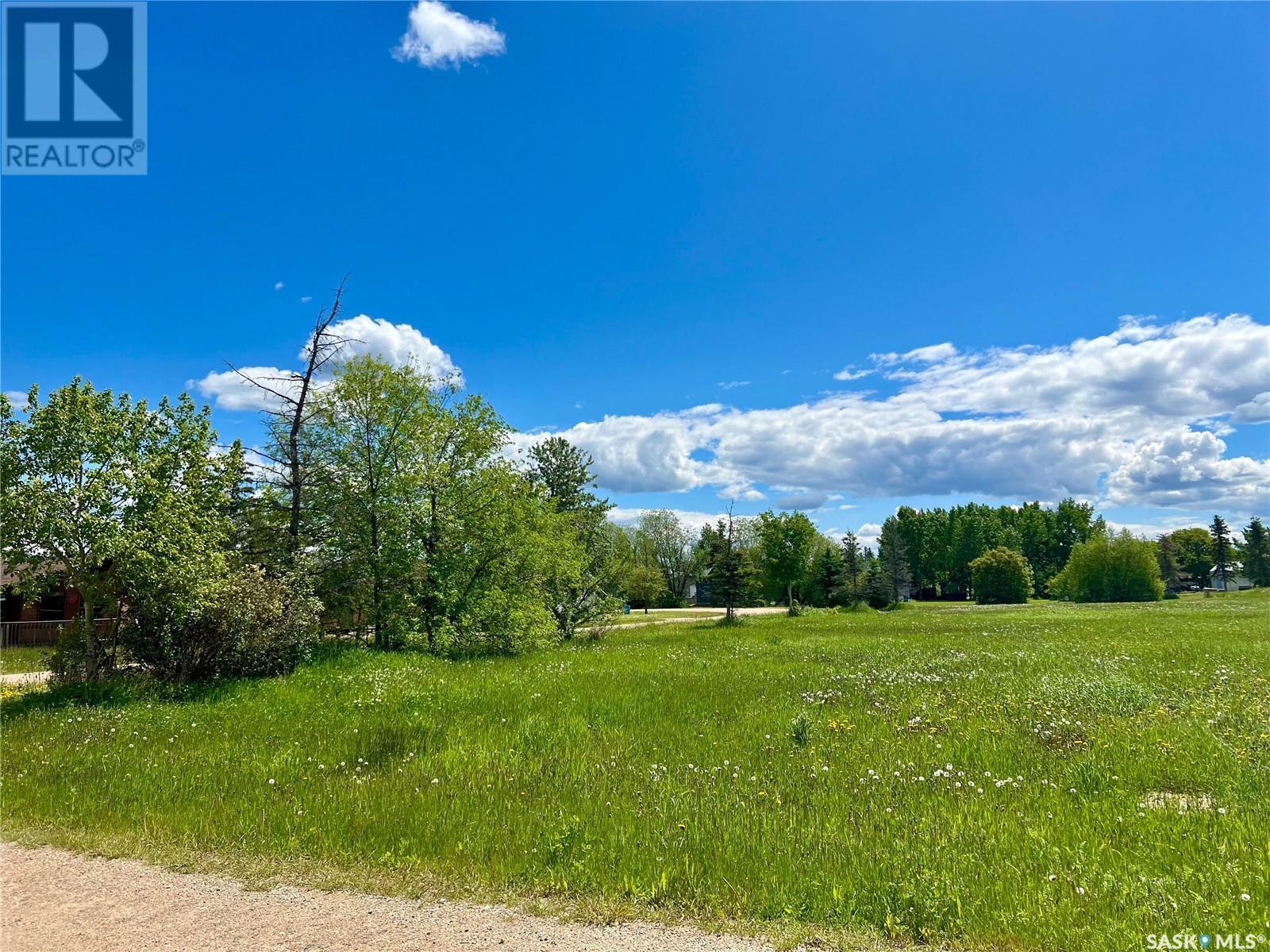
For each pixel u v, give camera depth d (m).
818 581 73.56
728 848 5.49
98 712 11.74
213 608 14.65
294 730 10.29
